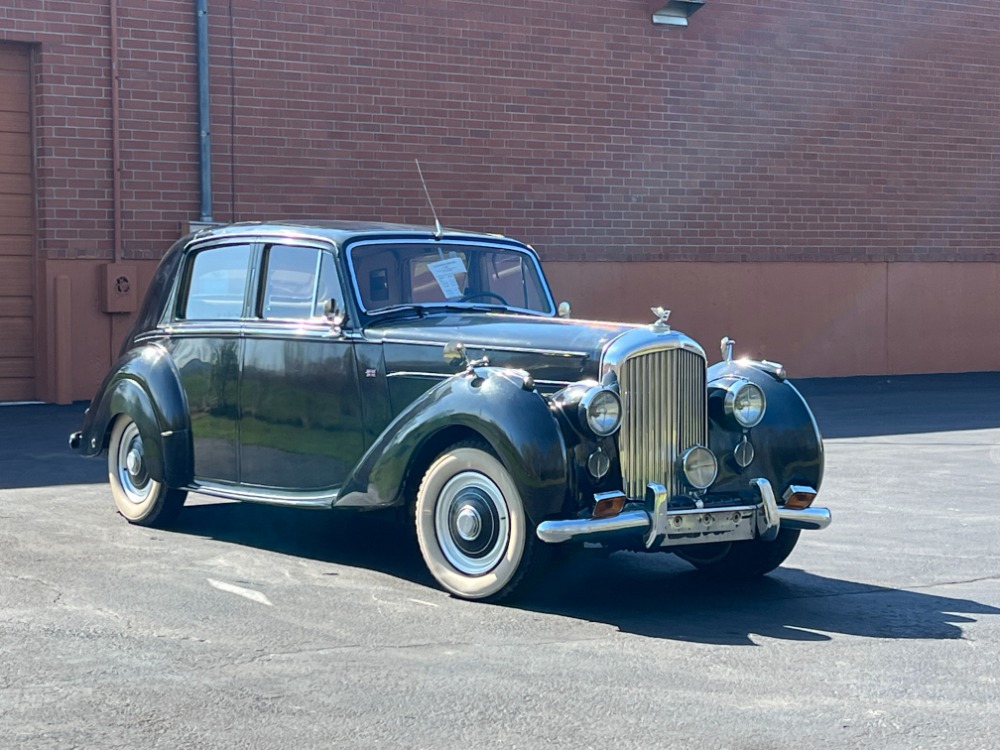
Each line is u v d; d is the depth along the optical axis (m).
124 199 14.77
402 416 6.25
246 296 7.32
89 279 14.65
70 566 6.57
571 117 17.52
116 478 7.93
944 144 20.80
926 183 20.67
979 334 21.41
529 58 17.16
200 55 14.98
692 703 4.53
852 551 7.46
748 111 18.92
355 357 6.73
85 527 7.68
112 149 14.66
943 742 4.16
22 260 14.63
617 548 6.23
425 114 16.48
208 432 7.45
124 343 8.23
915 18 20.36
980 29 21.02
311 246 7.05
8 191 14.52
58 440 11.62
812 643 5.39
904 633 5.59
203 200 15.07
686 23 18.33
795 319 19.55
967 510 8.84
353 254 6.93
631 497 5.97
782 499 6.43
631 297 18.09
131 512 7.82
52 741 4.05
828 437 13.03
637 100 18.00
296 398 6.98
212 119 15.22
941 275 20.95
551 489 5.68
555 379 6.09
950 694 4.68
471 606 5.92
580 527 5.65
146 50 14.80
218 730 4.17
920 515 8.65
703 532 6.05
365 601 5.95
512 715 4.37
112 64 14.62
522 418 5.75
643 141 18.08
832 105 19.66
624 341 6.00
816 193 19.62
